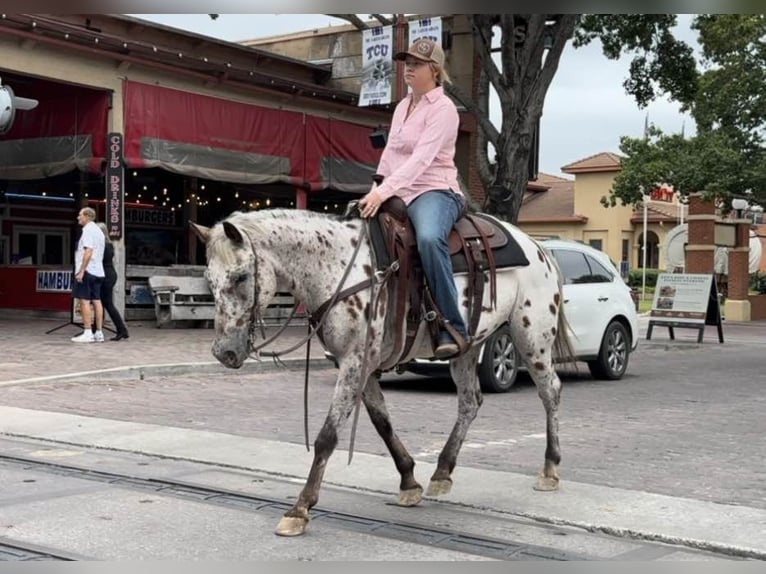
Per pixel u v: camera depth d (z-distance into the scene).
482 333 6.05
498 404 10.79
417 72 5.70
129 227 26.64
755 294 34.97
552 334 6.53
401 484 6.03
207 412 9.89
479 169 18.12
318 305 5.36
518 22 18.12
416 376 13.69
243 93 20.56
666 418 9.94
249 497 6.17
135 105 18.52
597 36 20.31
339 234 5.43
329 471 6.95
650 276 49.00
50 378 11.48
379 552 5.02
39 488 6.38
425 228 5.57
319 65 23.59
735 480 6.89
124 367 12.36
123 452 7.70
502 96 16.58
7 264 24.06
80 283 15.95
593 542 5.31
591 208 52.09
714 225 30.70
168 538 5.22
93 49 17.62
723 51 28.47
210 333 18.66
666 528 5.46
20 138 19.44
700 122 29.44
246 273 5.05
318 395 11.43
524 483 6.60
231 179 20.20
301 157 21.69
